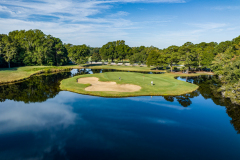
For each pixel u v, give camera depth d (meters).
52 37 122.50
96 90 43.56
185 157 18.08
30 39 104.12
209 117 28.44
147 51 137.12
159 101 36.12
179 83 52.62
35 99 37.81
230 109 32.12
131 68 108.81
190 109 31.94
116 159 17.61
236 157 18.11
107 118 27.53
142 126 25.00
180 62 87.81
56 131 23.30
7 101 36.66
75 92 43.03
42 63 105.75
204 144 20.59
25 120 26.98
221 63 68.25
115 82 52.72
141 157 17.95
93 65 126.12
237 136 22.50
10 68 85.06
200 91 45.31
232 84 40.41
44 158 17.72
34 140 21.16
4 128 24.27
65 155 18.19
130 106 32.97
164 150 19.25
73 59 113.50
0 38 97.00
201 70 98.38
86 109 31.38
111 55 150.50
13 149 19.31
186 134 22.92
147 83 51.16
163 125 25.39
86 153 18.56
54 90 45.66
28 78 65.75
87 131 23.34
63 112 30.08
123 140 21.23
